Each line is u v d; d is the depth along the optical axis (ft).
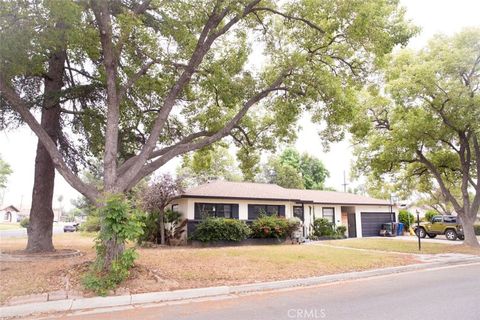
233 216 78.02
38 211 48.93
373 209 104.78
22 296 26.21
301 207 91.56
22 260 41.83
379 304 25.25
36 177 49.78
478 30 63.77
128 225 30.60
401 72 66.33
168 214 73.10
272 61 47.57
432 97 66.39
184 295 28.86
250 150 56.29
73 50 45.16
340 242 76.59
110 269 29.96
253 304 26.08
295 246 65.62
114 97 36.73
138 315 23.45
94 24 40.06
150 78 46.55
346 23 40.96
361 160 78.38
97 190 35.55
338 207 98.07
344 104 42.47
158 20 41.91
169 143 54.90
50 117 50.21
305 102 47.55
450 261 50.16
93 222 105.50
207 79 46.62
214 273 35.81
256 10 42.73
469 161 71.41
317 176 164.66
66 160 55.77
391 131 70.54
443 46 65.67
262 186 92.12
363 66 46.21
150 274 32.76
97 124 53.06
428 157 79.61
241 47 48.14
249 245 69.72
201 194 74.02
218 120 51.90
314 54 44.80
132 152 54.95
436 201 135.44
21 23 32.99
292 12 42.75
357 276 39.17
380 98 69.46
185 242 71.31
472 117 61.98
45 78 48.80
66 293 27.20
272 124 54.19
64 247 56.39
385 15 38.91
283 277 35.70
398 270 43.39
